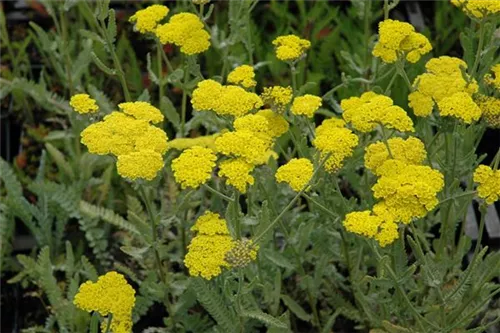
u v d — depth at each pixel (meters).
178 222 1.40
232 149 1.14
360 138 1.33
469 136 1.25
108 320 1.17
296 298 1.44
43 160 1.55
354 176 1.33
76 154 1.58
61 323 1.41
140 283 1.41
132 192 1.59
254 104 1.20
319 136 1.18
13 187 1.53
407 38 1.25
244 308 1.24
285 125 1.25
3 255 1.52
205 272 1.15
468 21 1.76
